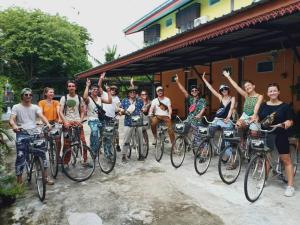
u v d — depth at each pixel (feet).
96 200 15.72
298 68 31.37
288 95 32.65
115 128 23.26
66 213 14.38
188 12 51.29
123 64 37.47
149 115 24.61
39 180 16.05
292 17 19.20
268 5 16.89
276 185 17.29
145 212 14.26
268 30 22.66
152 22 63.72
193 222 13.19
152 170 20.75
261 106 16.55
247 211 14.07
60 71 84.53
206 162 19.93
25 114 17.26
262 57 35.78
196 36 23.27
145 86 75.41
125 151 22.97
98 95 22.82
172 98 56.95
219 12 44.91
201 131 19.83
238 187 17.15
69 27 83.20
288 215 13.61
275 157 16.75
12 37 73.05
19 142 17.20
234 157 18.33
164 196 16.06
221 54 36.94
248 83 18.40
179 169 20.89
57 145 19.08
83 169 19.80
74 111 19.93
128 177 19.29
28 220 13.83
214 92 21.77
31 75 78.79
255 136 16.28
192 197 15.84
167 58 38.52
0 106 25.12
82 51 90.22
